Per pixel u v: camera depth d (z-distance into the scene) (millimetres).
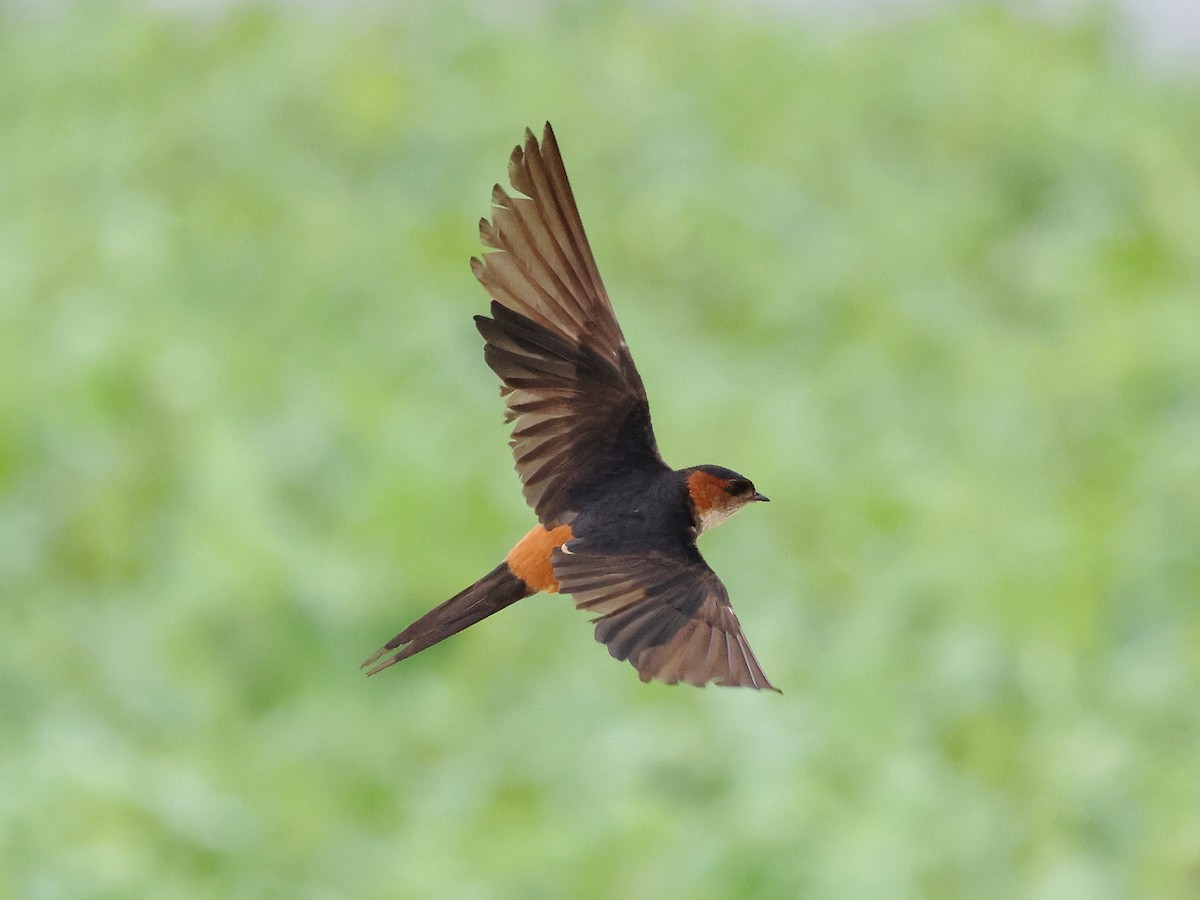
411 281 18703
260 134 21438
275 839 12023
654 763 12492
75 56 23516
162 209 19828
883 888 11344
